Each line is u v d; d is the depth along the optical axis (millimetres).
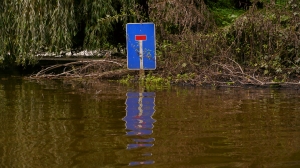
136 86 8000
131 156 3510
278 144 3828
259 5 11578
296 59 8812
